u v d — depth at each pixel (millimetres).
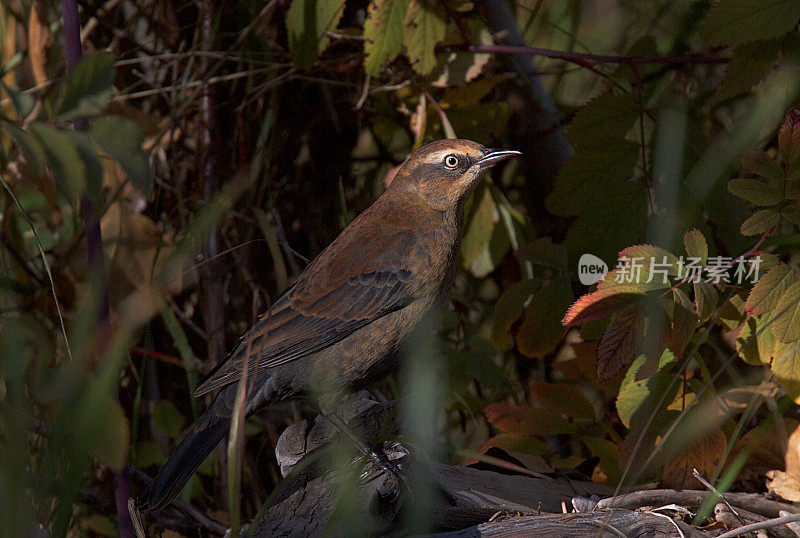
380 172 9281
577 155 6949
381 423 6469
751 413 5832
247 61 8172
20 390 4461
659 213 6457
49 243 7527
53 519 5102
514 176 9281
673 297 5488
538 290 7027
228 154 8648
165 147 8305
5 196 7223
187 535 7352
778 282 5461
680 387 6031
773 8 5902
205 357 8648
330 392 6598
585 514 5129
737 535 4820
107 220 7625
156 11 8664
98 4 8633
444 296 6949
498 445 6797
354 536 5273
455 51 7773
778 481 5785
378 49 7199
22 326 4684
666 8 8500
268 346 6461
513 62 8367
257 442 8234
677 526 4965
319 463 5812
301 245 9102
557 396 6988
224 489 7664
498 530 5051
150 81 8586
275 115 8539
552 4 9062
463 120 8266
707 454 5742
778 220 5645
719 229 6770
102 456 3959
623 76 7852
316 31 7387
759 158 5625
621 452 6035
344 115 9008
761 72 6230
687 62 7152
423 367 6148
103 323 4953
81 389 4176
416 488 5535
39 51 7438
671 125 6457
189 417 8492
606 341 5496
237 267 8484
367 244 6793
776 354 5719
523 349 7082
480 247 8109
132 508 5457
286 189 9047
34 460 4930
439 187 6918
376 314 6605
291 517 5516
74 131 4168
